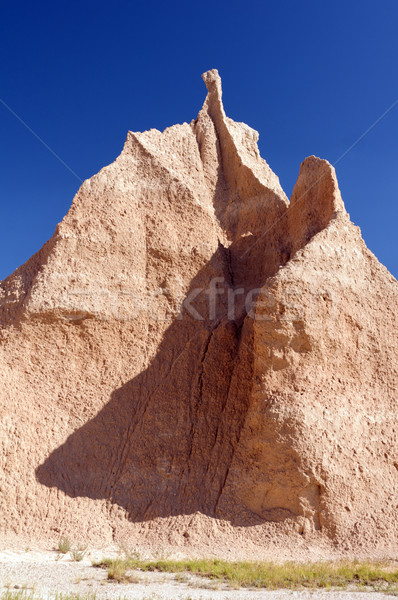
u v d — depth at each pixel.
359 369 16.27
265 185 21.42
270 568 11.15
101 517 14.43
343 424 15.17
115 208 19.23
